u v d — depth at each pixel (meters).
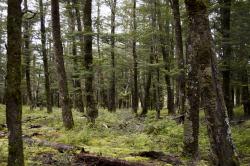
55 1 18.53
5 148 11.16
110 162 10.13
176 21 21.03
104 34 26.66
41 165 9.52
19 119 7.70
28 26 31.47
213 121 7.61
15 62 7.60
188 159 12.12
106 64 36.75
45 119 23.86
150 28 32.38
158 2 32.19
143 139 15.46
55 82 43.81
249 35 23.39
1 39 30.23
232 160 7.44
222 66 23.28
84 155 10.88
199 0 7.96
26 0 30.22
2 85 44.69
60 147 12.34
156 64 29.44
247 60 23.81
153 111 40.97
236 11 24.22
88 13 19.33
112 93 38.56
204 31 7.98
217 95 7.70
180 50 21.11
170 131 17.70
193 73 12.25
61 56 18.72
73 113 27.53
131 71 49.81
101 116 26.06
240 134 17.77
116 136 16.77
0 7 30.72
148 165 10.36
